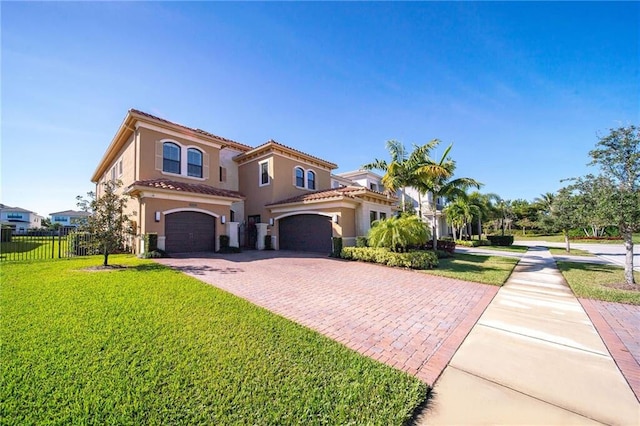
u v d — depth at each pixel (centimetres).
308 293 769
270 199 1991
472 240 3189
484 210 3083
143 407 276
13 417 258
